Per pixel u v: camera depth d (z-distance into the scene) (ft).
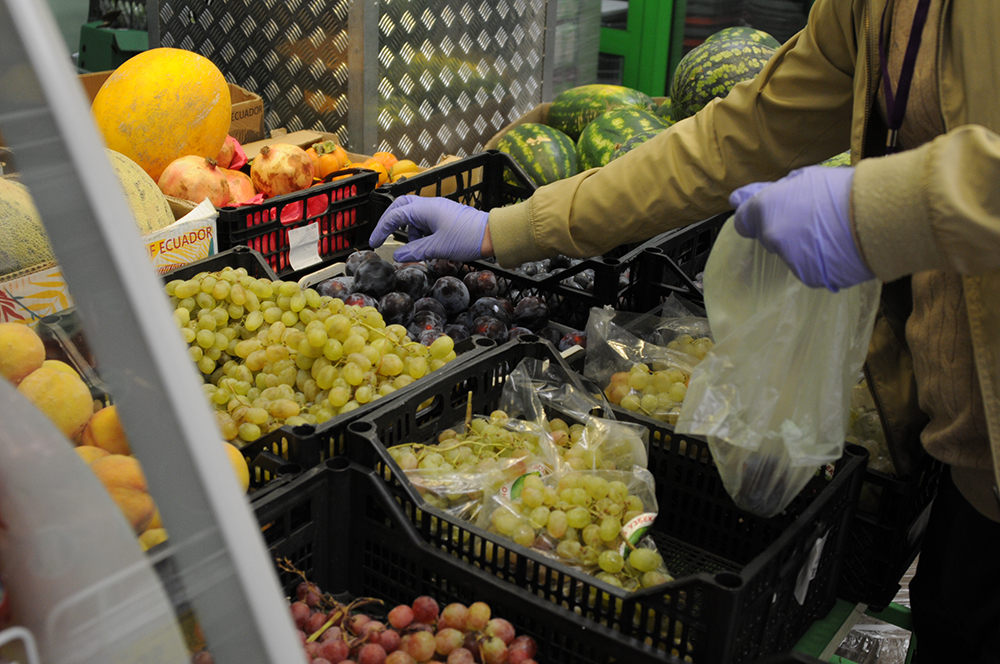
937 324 3.83
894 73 3.83
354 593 3.91
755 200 3.23
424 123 9.93
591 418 4.43
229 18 9.82
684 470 4.41
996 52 3.37
